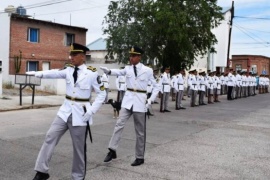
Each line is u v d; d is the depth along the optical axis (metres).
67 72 5.19
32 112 13.77
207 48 27.44
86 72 5.17
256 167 6.67
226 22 38.34
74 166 5.25
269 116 14.63
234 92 24.39
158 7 23.89
